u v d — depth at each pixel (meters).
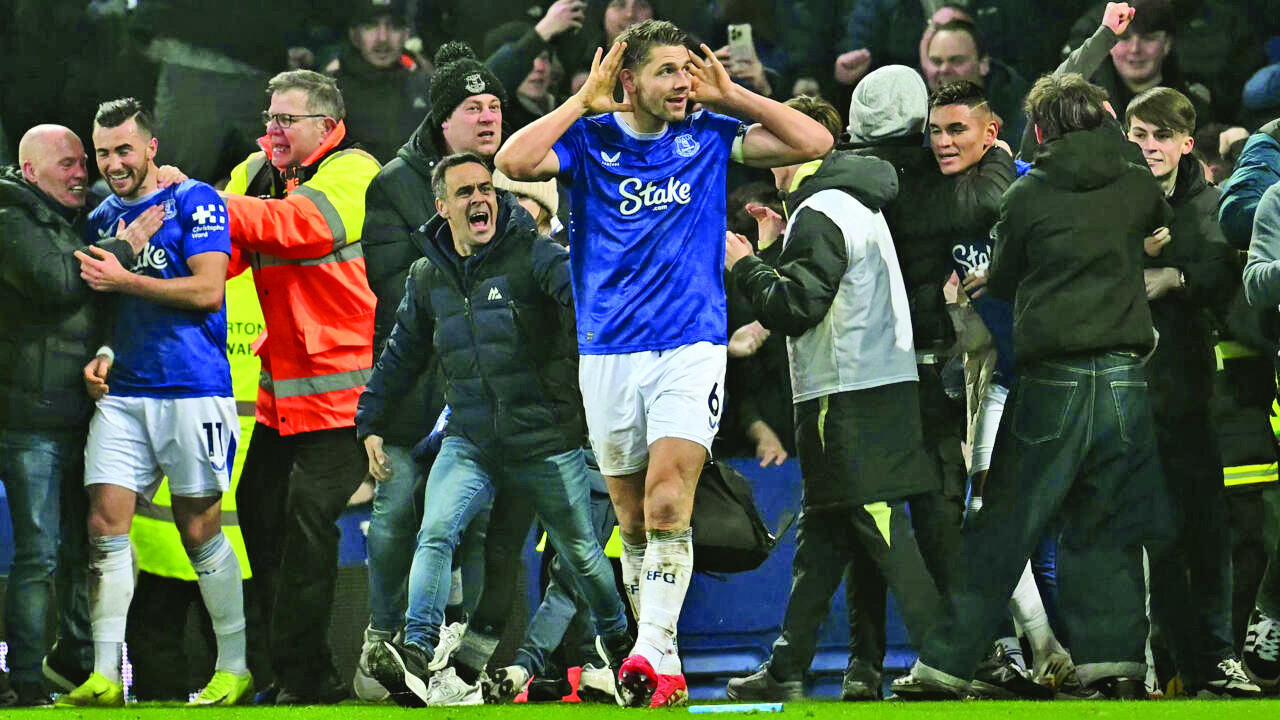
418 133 20.75
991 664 19.52
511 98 28.52
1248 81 30.36
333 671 21.09
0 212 19.92
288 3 28.28
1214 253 20.22
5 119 28.14
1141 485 17.31
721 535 19.02
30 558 19.97
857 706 16.50
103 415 20.19
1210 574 20.12
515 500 18.78
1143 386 17.28
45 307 19.98
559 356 17.94
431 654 17.28
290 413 20.95
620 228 16.95
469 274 17.88
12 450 20.00
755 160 17.50
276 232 20.59
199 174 27.86
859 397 18.44
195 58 28.08
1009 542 17.25
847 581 20.09
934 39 29.45
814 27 30.80
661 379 16.69
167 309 20.28
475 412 17.86
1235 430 20.72
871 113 19.69
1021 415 17.33
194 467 20.31
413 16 29.55
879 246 18.66
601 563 18.16
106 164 20.33
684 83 16.70
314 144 21.61
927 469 18.55
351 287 21.14
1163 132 20.11
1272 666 19.58
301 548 20.66
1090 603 17.56
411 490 19.67
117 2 28.34
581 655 21.25
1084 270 17.11
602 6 30.48
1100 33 21.70
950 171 19.39
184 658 22.00
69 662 20.94
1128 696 17.56
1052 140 17.50
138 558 21.75
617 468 17.14
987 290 18.16
